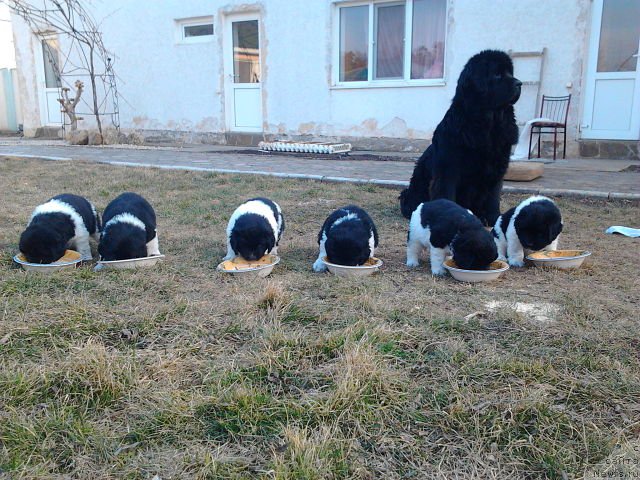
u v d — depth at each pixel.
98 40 14.59
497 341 2.83
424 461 1.98
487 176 5.30
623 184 6.96
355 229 3.88
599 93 9.63
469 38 10.38
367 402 2.27
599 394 2.33
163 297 3.43
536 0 9.63
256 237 3.94
